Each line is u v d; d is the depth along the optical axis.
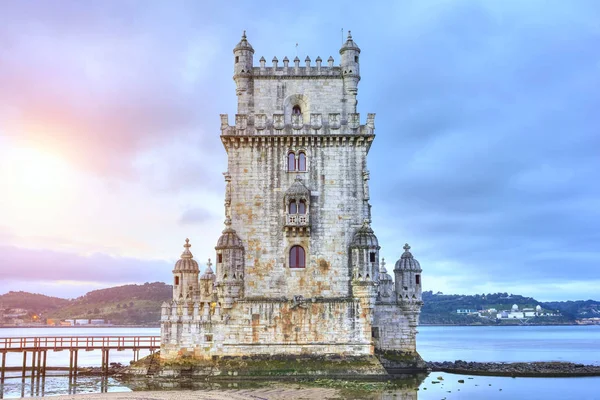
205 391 52.66
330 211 62.75
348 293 61.41
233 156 63.31
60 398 49.03
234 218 62.41
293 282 61.44
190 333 60.25
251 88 65.62
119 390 57.19
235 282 60.62
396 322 69.19
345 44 66.12
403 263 70.19
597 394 57.31
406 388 57.34
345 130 63.56
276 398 48.78
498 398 53.69
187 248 76.44
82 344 149.25
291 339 60.09
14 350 69.94
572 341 197.00
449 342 192.75
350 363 59.47
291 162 63.59
